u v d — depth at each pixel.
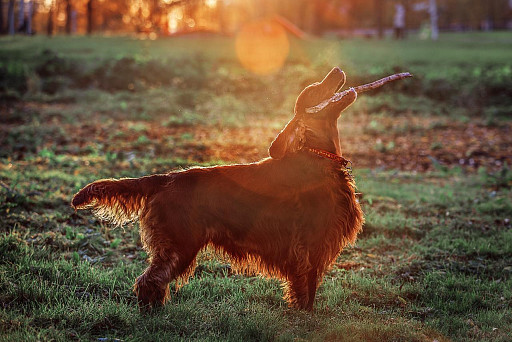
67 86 23.14
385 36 61.97
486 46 43.28
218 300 5.30
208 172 4.79
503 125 18.45
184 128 16.45
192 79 23.80
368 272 6.23
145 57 26.48
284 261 4.84
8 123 16.41
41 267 5.53
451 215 8.49
